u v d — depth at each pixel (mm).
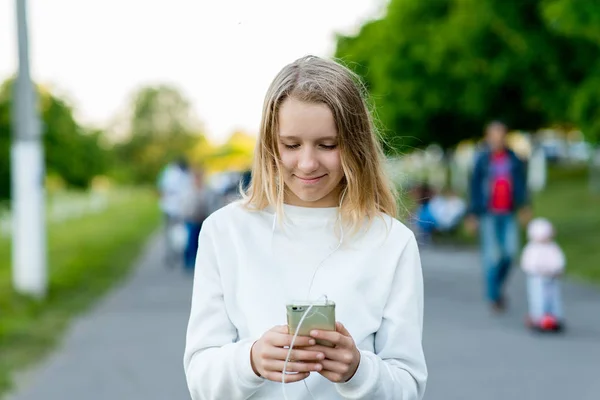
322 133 2197
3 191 25812
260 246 2336
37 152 10672
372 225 2346
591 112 13695
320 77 2236
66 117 41094
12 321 8883
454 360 7047
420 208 19844
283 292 2291
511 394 5922
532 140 27984
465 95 20484
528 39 17500
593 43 17125
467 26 18031
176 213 16094
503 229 9234
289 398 2246
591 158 31531
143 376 6574
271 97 2258
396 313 2303
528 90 18484
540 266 8312
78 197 43094
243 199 2439
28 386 6250
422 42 20922
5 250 19109
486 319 9094
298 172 2240
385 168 2422
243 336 2312
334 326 2025
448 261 16047
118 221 33219
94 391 6105
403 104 21891
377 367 2119
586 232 19438
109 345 7848
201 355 2264
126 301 10906
